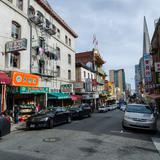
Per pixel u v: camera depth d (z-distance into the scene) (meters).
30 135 10.65
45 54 24.25
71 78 32.84
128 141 8.80
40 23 22.31
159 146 7.90
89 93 40.06
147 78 38.69
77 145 7.90
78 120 19.20
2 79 14.47
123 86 155.50
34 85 18.84
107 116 23.83
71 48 33.44
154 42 33.28
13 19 18.58
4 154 6.65
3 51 16.97
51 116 13.62
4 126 9.00
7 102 16.98
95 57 51.81
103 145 7.93
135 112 12.55
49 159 6.03
